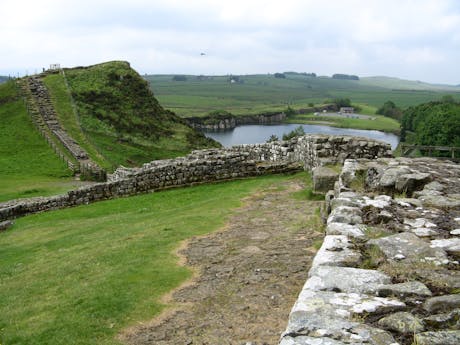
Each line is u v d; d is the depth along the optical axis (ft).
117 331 25.30
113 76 271.28
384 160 46.68
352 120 592.19
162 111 272.10
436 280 18.02
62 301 29.66
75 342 24.43
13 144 162.71
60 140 173.06
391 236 22.74
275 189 61.52
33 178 127.85
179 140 239.09
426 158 48.93
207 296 28.55
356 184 37.68
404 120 334.44
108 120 221.87
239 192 62.18
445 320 14.85
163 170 75.31
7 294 33.04
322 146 65.77
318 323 14.92
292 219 44.83
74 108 215.72
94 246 43.24
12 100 206.59
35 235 55.72
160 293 29.43
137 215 57.98
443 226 24.99
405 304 16.19
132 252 37.99
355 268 19.20
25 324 27.04
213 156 76.54
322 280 18.12
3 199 94.07
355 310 15.75
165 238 41.50
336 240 22.76
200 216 49.24
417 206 29.04
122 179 75.77
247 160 76.74
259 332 23.86
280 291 28.35
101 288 30.66
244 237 40.09
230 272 32.04
